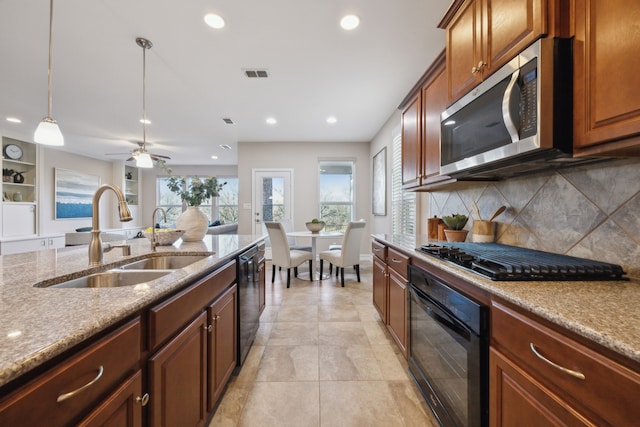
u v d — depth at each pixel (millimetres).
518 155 1047
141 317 830
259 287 2453
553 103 927
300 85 3123
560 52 929
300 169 5715
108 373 674
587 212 1165
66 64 2607
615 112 776
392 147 4160
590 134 855
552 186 1349
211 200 8562
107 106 3676
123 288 902
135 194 8211
